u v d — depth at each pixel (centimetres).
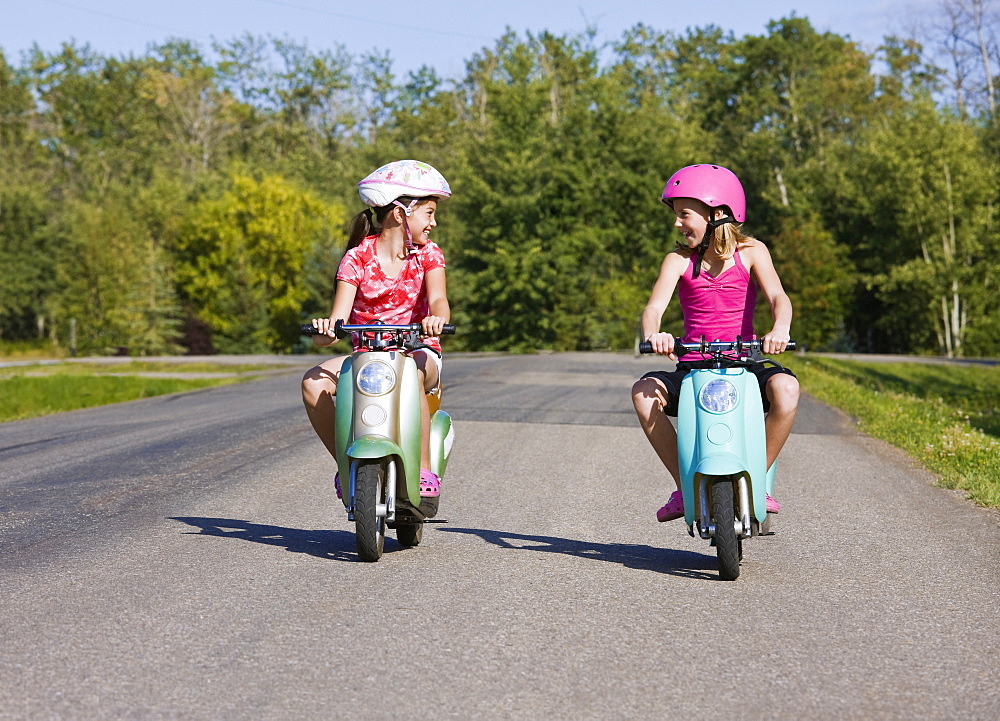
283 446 1861
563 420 2314
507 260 10019
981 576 944
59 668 657
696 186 915
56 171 14700
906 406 2827
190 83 14875
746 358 899
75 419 2602
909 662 687
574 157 11081
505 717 579
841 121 12838
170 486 1456
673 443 938
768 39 13062
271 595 844
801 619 789
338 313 980
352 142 15100
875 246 10331
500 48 13650
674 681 642
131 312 9444
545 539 1106
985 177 9475
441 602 825
